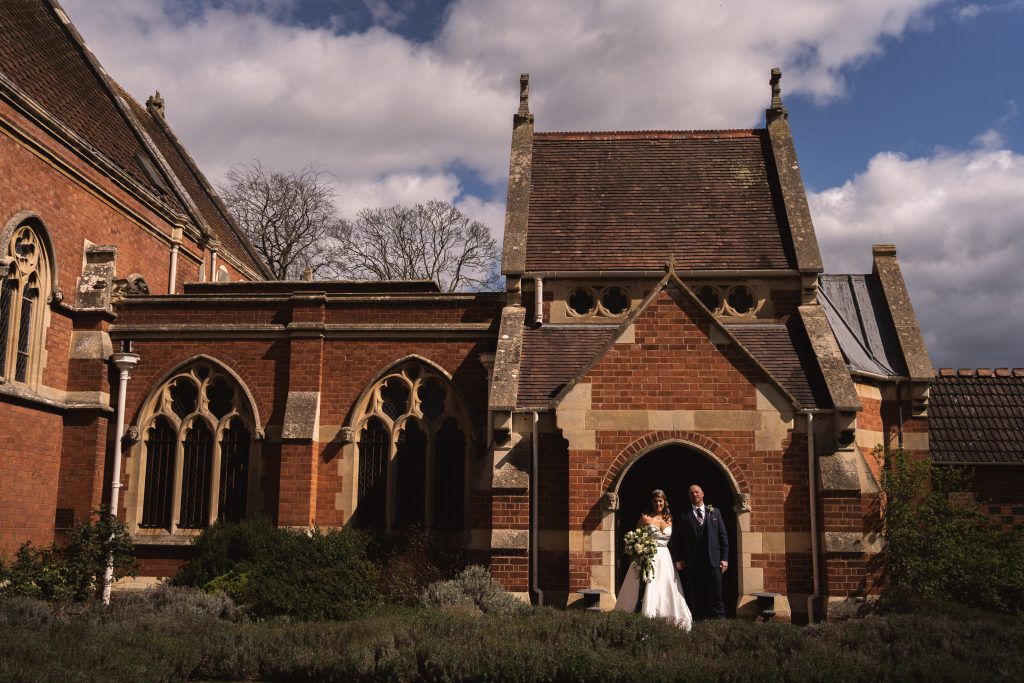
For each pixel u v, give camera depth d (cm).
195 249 2591
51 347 1819
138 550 1816
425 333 1862
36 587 1475
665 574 1265
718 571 1336
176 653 1027
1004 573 1498
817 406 1569
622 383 1555
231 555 1634
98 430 1842
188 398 1908
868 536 1521
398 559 1672
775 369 1684
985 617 1298
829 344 1698
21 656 924
